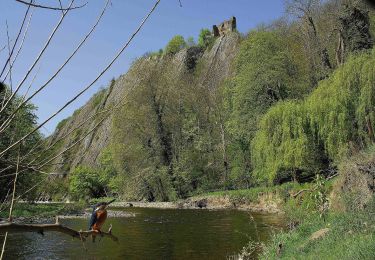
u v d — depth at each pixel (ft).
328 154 103.91
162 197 179.11
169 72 191.83
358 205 46.57
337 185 56.18
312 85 153.58
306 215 56.95
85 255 54.44
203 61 342.03
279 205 112.16
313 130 106.22
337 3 137.49
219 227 80.38
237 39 326.44
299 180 119.34
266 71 157.48
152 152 181.16
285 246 43.52
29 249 57.72
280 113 113.19
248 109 164.96
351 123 97.55
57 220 7.59
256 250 53.36
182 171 180.55
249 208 127.24
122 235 72.02
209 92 219.82
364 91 94.17
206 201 145.89
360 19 122.31
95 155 225.35
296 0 157.79
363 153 57.16
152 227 83.46
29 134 7.36
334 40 150.92
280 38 174.81
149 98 176.45
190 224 87.25
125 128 175.11
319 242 39.14
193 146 194.08
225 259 50.80
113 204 172.04
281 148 111.34
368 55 101.24
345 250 32.60
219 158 191.83
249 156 168.35
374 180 48.34
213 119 203.62
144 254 55.16
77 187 211.61
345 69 100.68
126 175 179.01
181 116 194.70
